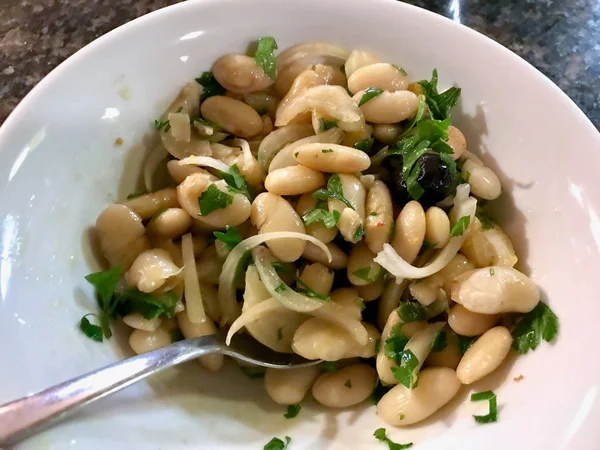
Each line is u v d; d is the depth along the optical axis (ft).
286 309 2.56
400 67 2.88
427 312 2.61
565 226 2.45
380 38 2.86
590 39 3.47
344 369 2.61
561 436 1.99
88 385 1.98
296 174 2.57
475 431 2.21
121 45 2.56
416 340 2.51
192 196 2.54
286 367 2.62
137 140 2.69
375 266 2.58
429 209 2.62
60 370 2.08
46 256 2.23
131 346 2.46
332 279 2.62
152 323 2.45
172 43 2.68
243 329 2.66
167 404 2.35
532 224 2.61
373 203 2.61
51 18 3.40
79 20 3.39
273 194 2.60
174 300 2.51
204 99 2.88
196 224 2.68
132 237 2.51
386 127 2.78
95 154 2.51
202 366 2.62
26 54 3.25
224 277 2.61
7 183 2.15
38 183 2.24
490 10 3.58
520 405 2.19
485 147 2.79
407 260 2.54
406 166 2.65
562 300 2.36
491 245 2.62
